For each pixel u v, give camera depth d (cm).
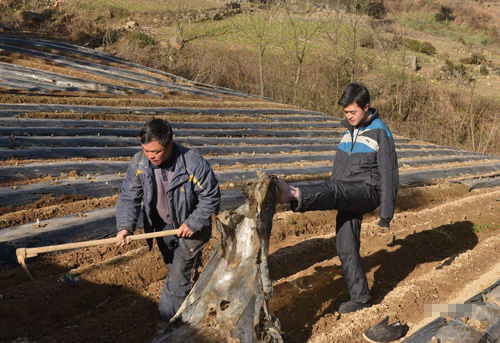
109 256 455
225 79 2561
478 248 608
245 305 305
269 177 321
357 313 404
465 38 5003
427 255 573
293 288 434
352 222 390
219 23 3506
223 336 301
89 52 1781
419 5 4959
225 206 595
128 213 321
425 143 1394
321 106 2567
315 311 407
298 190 340
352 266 396
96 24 2966
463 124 2500
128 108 1012
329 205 354
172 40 2769
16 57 1369
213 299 308
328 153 1014
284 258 513
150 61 2339
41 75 1157
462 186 913
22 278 394
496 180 1005
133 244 474
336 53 2661
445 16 5325
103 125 862
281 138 1066
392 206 368
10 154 628
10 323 346
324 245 556
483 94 3083
